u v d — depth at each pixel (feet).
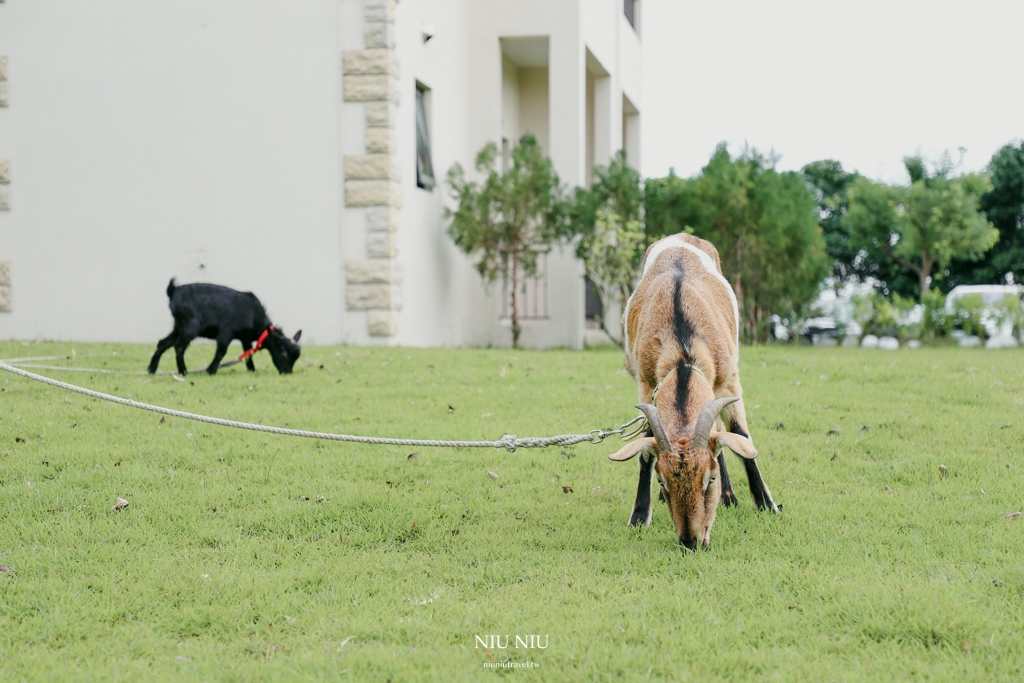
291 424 26.22
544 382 34.32
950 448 23.85
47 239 50.21
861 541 17.07
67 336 50.21
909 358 44.27
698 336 16.93
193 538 17.69
